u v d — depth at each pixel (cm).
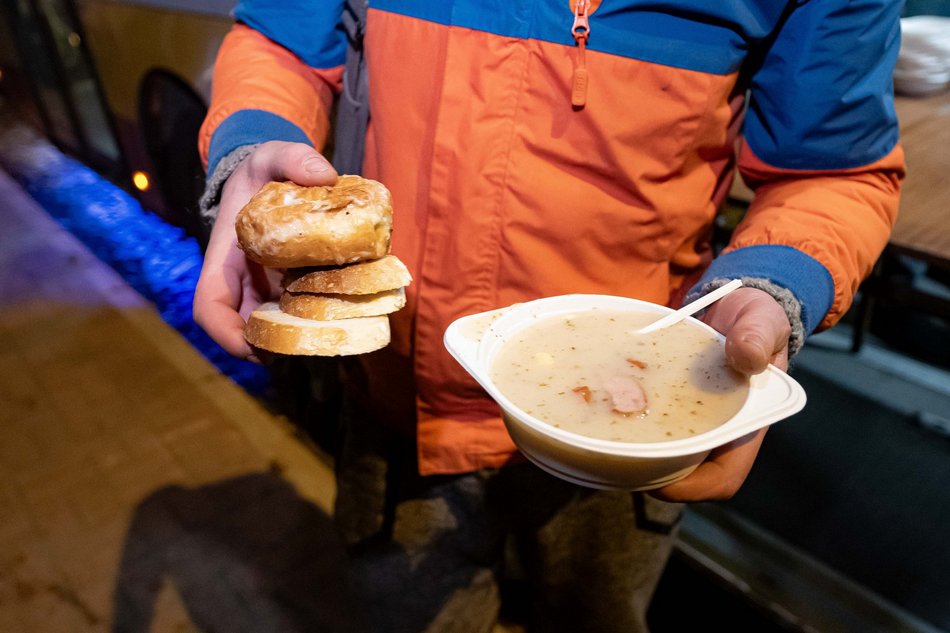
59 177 498
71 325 367
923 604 197
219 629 224
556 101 116
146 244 411
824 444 253
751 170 132
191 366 335
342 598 234
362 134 141
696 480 92
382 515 187
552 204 121
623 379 94
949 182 188
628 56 112
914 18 271
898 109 245
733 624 213
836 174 122
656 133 117
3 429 301
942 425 251
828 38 108
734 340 87
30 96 450
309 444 290
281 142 115
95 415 307
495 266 129
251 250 102
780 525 226
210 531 256
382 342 107
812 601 196
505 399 85
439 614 192
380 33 128
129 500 267
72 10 334
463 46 117
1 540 251
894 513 225
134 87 324
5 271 412
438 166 124
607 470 82
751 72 126
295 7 140
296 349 102
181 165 331
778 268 104
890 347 294
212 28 257
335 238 98
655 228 127
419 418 151
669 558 224
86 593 234
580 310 109
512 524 183
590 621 191
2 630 221
